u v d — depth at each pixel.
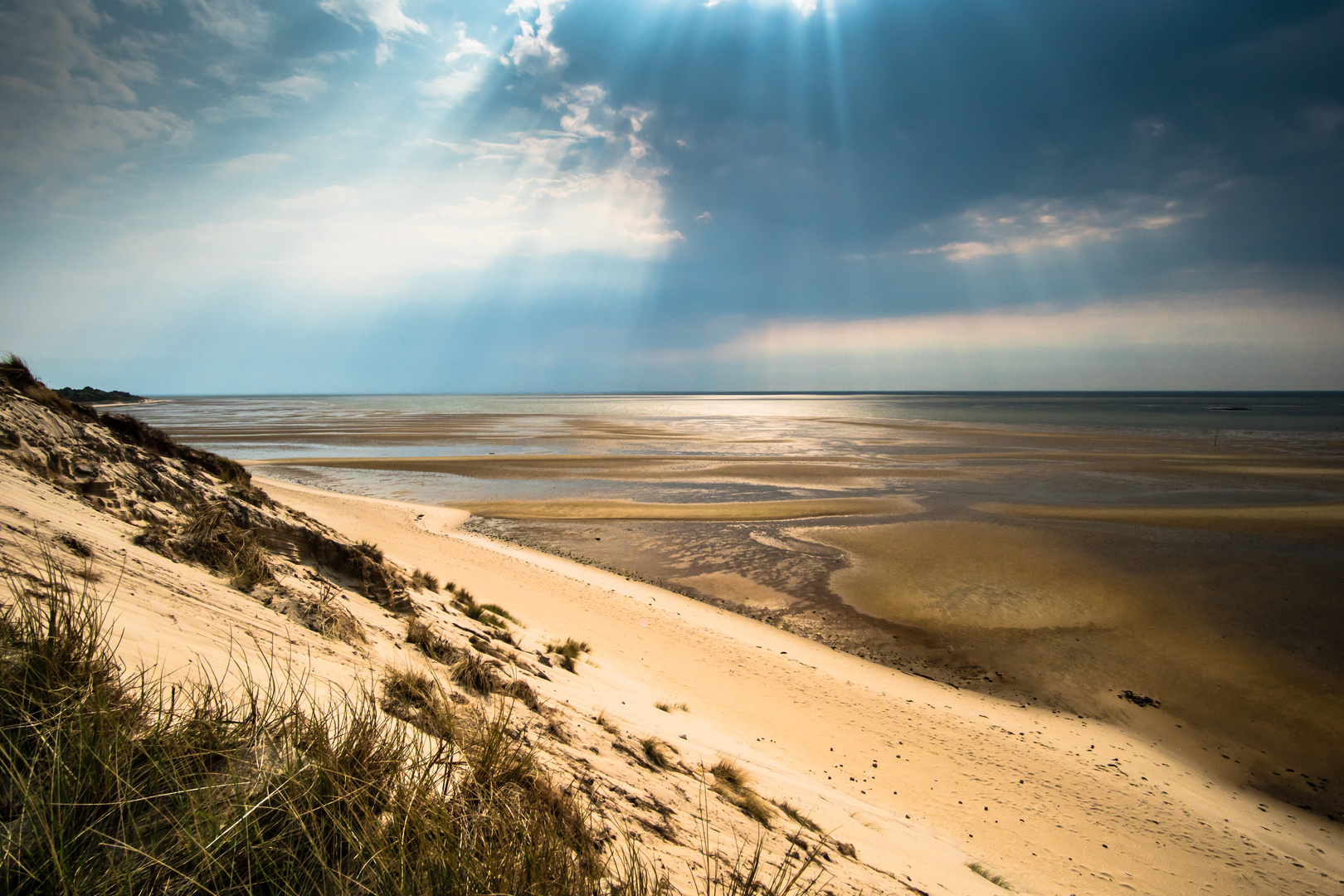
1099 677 14.33
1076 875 7.30
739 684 11.69
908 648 15.74
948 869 6.29
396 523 23.38
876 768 9.19
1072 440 70.44
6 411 6.31
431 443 65.00
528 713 5.26
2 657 2.06
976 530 27.23
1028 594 19.44
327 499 27.22
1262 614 17.91
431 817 2.30
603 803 3.91
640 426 94.56
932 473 44.12
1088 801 9.27
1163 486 38.62
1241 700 13.41
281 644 4.18
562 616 13.82
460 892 2.08
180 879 1.74
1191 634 16.61
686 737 7.38
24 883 1.57
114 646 2.66
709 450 59.50
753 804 5.50
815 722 10.51
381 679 4.29
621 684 9.52
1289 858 8.61
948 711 12.01
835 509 31.56
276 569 6.16
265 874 1.85
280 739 2.34
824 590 19.88
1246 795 10.49
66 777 1.78
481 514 30.55
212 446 60.31
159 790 1.92
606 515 30.31
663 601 17.56
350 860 2.02
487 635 8.52
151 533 5.58
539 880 2.31
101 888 1.63
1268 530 27.25
